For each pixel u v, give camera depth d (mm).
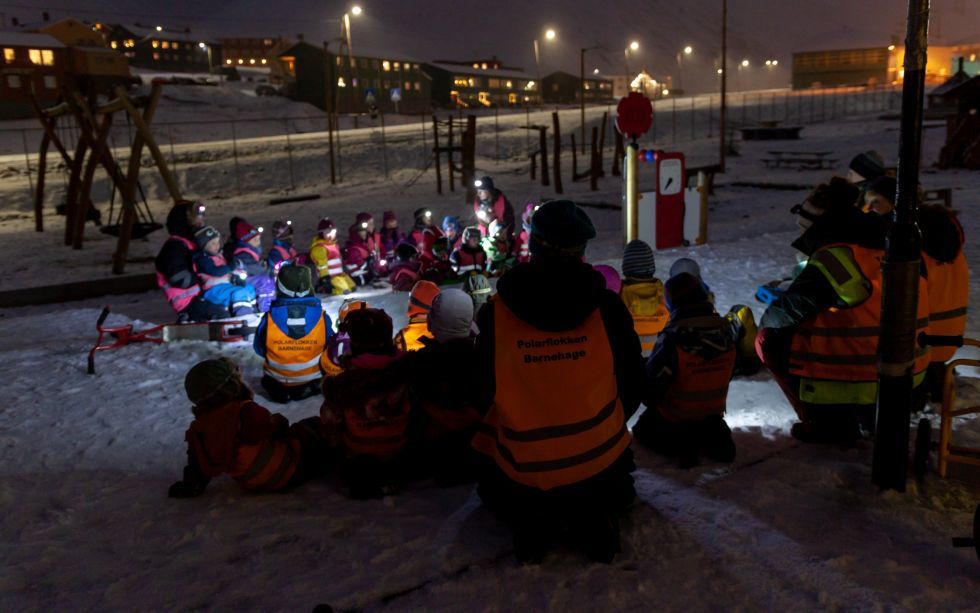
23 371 6883
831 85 97000
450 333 4055
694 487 3734
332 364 5637
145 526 3607
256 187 34500
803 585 2873
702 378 3951
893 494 3551
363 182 36094
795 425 4398
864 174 5434
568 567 3057
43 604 2957
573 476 3020
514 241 12117
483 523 3480
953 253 4371
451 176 31672
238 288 8695
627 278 5637
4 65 53188
